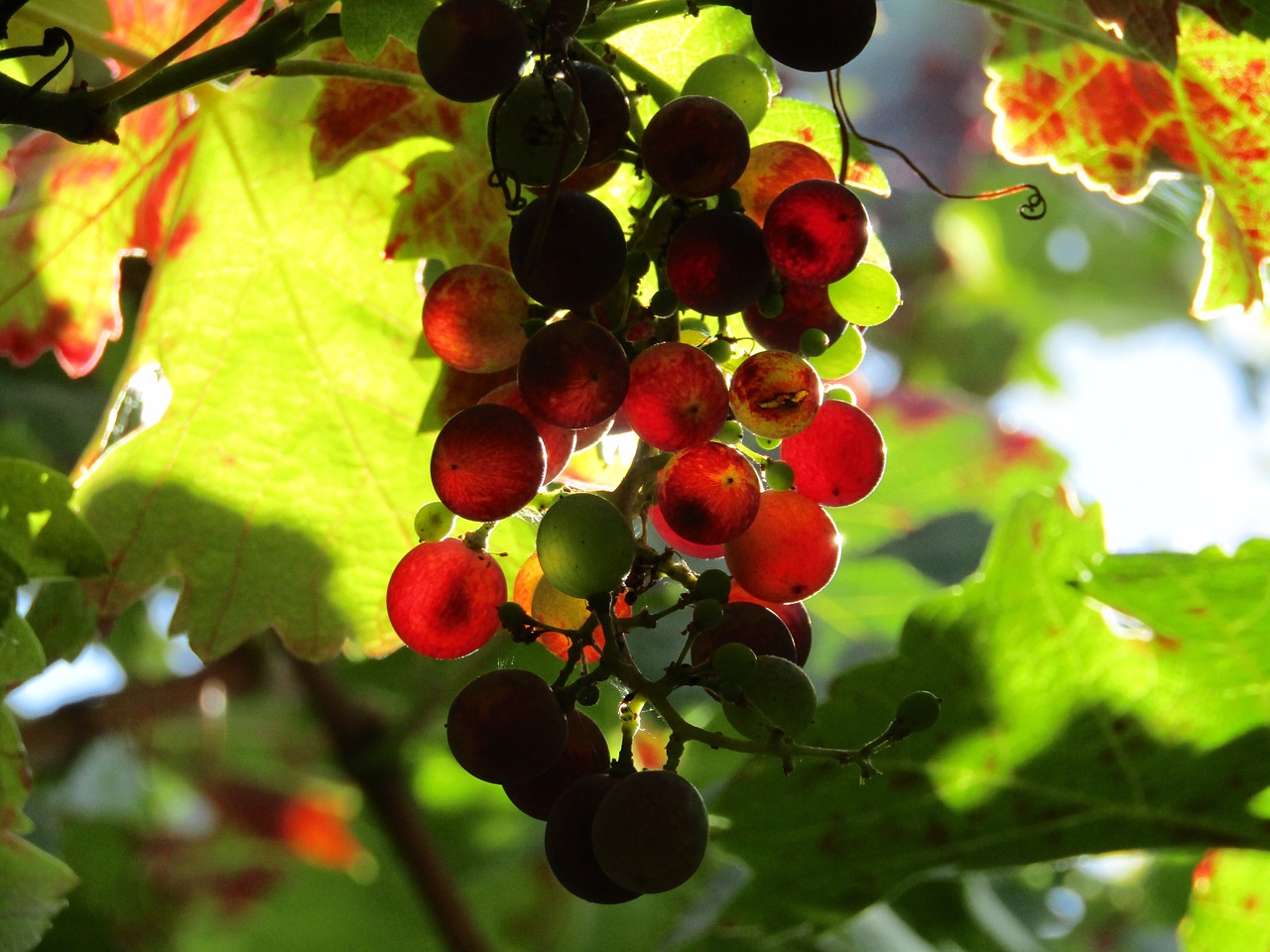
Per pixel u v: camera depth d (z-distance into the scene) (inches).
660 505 21.8
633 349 22.0
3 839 24.3
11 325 26.0
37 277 26.0
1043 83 25.5
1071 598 25.4
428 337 22.5
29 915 24.1
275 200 25.5
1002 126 25.7
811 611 39.5
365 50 23.0
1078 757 25.6
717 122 21.7
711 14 23.6
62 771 38.9
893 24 55.8
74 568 23.5
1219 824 25.8
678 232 21.9
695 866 20.9
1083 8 24.9
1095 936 42.1
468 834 42.4
